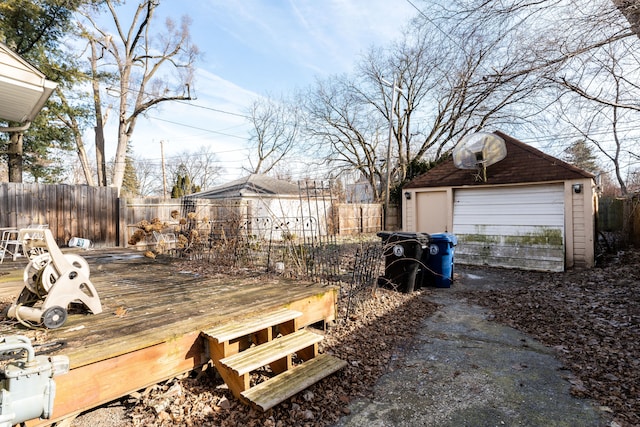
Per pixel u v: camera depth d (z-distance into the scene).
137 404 2.33
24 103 5.71
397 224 17.00
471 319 4.31
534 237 7.69
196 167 34.22
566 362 3.06
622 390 2.56
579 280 6.27
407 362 3.11
